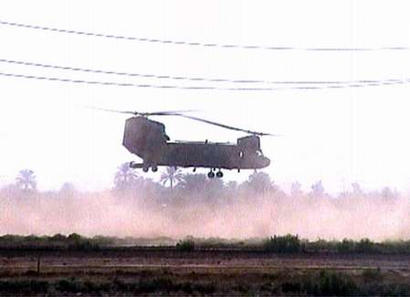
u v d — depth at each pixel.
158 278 117.00
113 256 148.38
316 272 129.75
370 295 112.69
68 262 139.38
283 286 116.00
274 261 145.75
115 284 114.12
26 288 110.75
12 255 147.00
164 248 162.50
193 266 136.38
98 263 138.75
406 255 159.00
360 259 151.75
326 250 168.88
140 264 138.38
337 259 151.00
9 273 123.19
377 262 147.62
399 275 129.25
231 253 156.12
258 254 155.75
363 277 125.00
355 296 112.44
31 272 124.12
